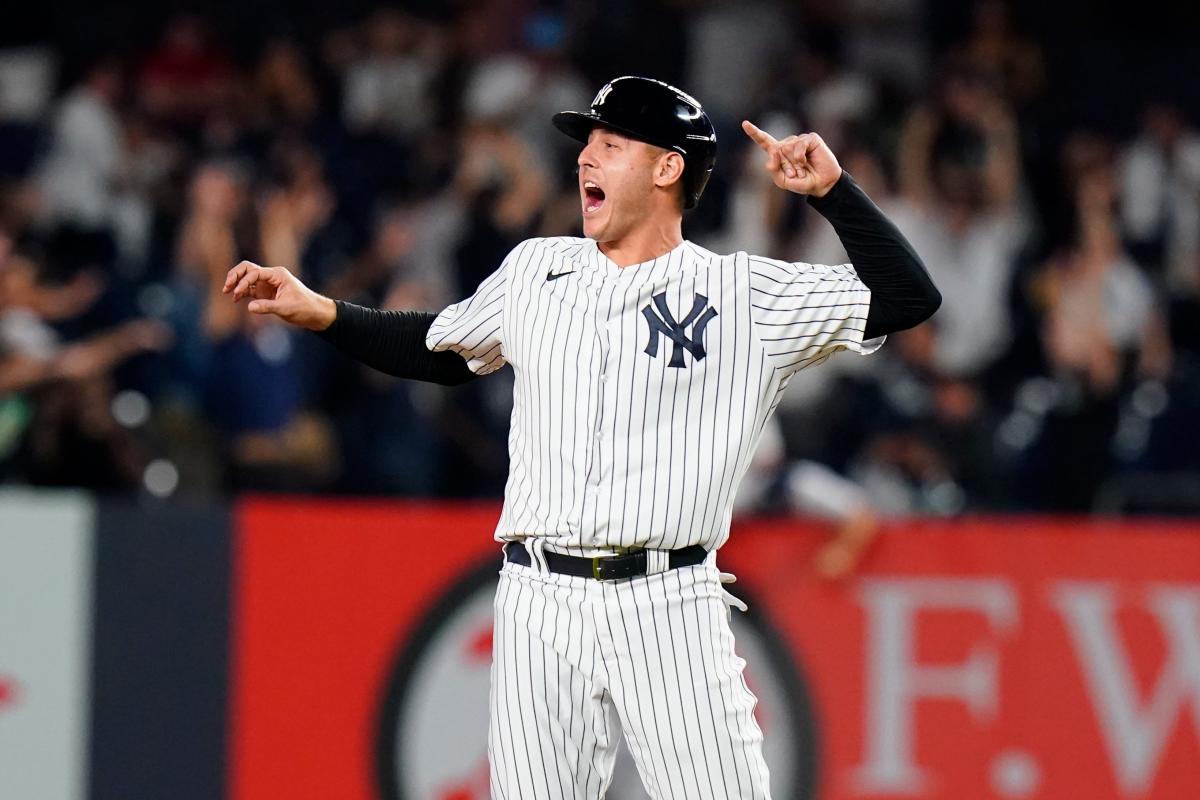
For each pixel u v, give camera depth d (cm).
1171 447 3023
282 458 2870
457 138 3616
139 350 2798
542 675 1315
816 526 2122
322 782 2061
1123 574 2133
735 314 1317
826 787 2092
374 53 3847
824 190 1283
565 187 3488
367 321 1398
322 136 3688
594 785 1350
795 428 2927
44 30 4062
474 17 3975
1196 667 2128
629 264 1357
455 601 2092
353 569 2084
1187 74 4212
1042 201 3775
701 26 4006
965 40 4059
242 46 4072
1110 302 3350
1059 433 3003
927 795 2102
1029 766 2111
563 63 3844
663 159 1345
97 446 2623
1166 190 3753
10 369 2600
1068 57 4178
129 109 3728
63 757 2030
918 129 3600
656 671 1309
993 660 2120
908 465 2831
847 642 2109
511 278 1365
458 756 2078
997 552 2133
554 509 1303
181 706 2053
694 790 1330
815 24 4034
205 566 2070
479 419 2984
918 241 3397
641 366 1301
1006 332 3406
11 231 3266
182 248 3052
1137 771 2116
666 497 1291
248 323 2894
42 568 2041
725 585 2097
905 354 3062
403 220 3372
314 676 2070
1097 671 2127
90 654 2044
